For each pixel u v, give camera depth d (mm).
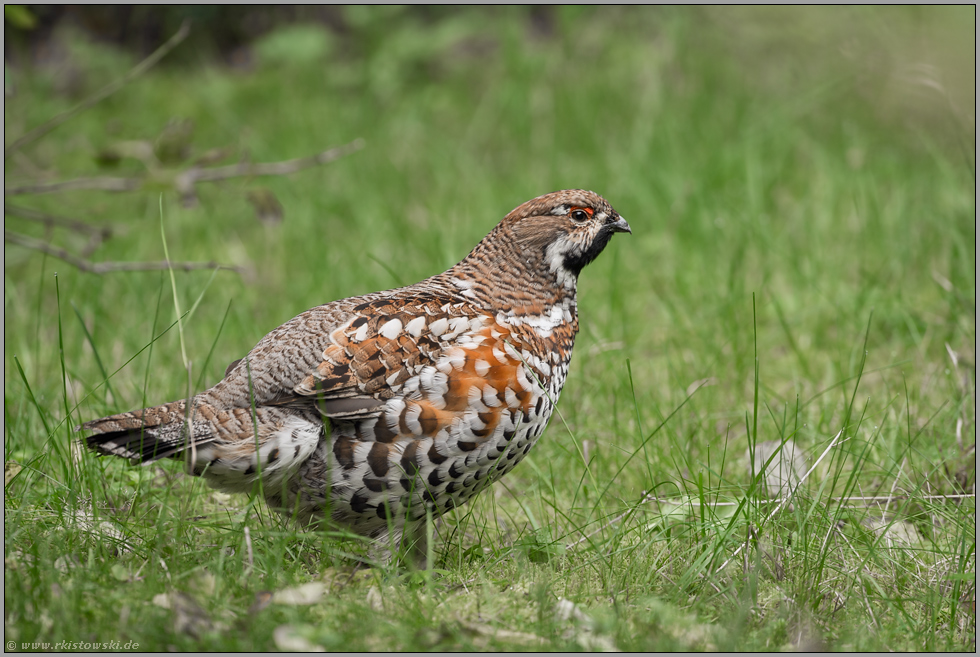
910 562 6746
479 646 5477
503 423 6402
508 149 16578
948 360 9617
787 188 14914
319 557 6613
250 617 5465
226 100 18047
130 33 19344
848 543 6664
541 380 6832
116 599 5535
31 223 13547
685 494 7258
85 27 18922
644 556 6609
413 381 6258
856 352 10328
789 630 5895
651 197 14109
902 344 10320
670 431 8086
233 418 6164
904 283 11641
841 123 16422
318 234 13539
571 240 7117
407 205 14711
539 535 7129
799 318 10984
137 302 11430
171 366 9930
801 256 12312
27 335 10680
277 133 16844
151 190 10234
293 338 6461
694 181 14227
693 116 16828
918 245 12242
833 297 11242
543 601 5922
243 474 6199
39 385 9070
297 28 19484
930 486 7621
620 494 7836
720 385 9570
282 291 12234
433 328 6395
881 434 8266
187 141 10477
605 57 19094
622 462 8258
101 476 7246
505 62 18750
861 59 16406
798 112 16844
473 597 6113
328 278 12203
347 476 6301
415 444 6254
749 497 6836
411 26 20250
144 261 13016
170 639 5219
